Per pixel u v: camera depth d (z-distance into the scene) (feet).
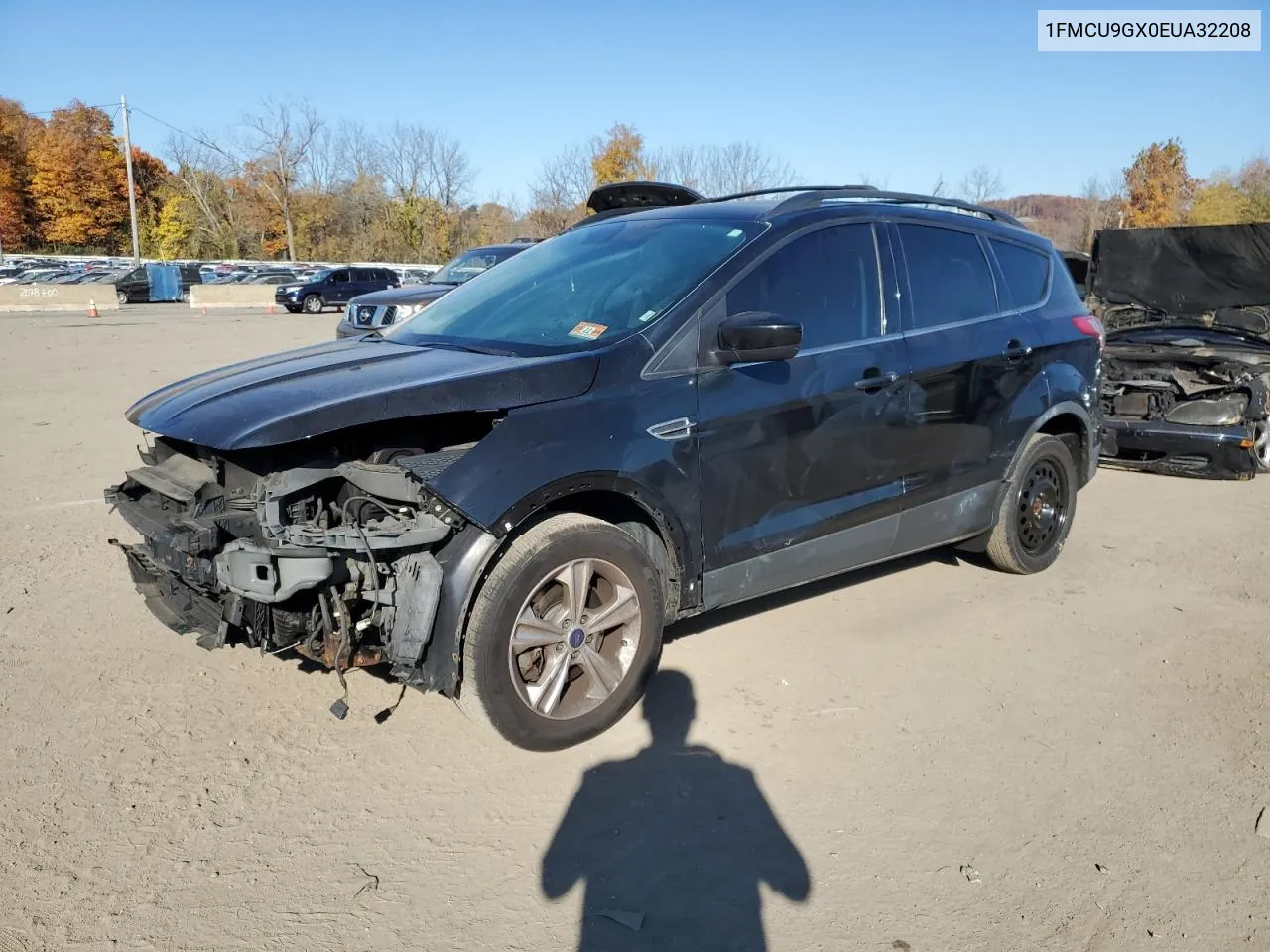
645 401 11.60
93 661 13.64
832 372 13.39
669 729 12.02
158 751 11.36
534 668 11.20
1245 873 9.43
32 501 21.93
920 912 8.83
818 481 13.44
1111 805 10.53
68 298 114.73
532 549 10.68
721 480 12.35
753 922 8.68
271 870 9.31
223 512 10.85
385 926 8.57
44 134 195.93
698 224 14.03
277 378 11.74
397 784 10.78
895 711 12.58
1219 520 22.13
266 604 10.62
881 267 14.51
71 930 8.43
